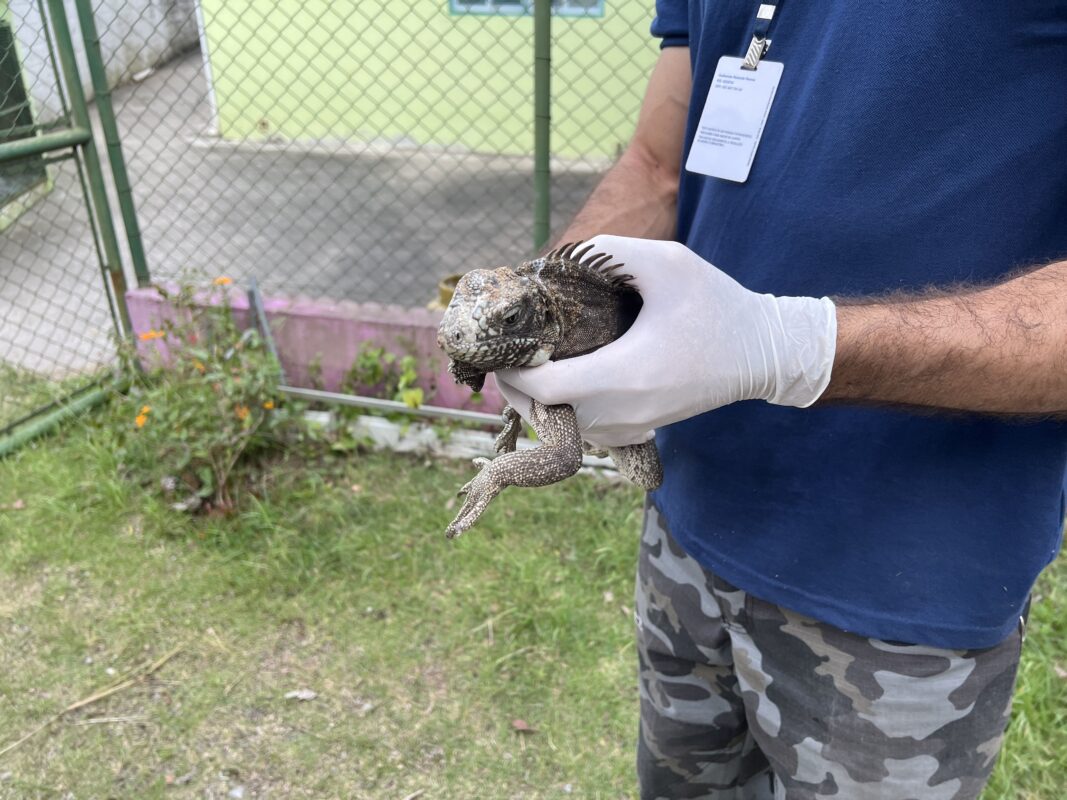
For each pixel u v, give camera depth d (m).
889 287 0.57
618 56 3.12
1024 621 0.62
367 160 3.69
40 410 1.73
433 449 1.66
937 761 0.61
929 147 0.53
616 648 1.26
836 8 0.55
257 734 1.13
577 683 1.20
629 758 1.11
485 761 1.10
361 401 1.66
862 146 0.55
